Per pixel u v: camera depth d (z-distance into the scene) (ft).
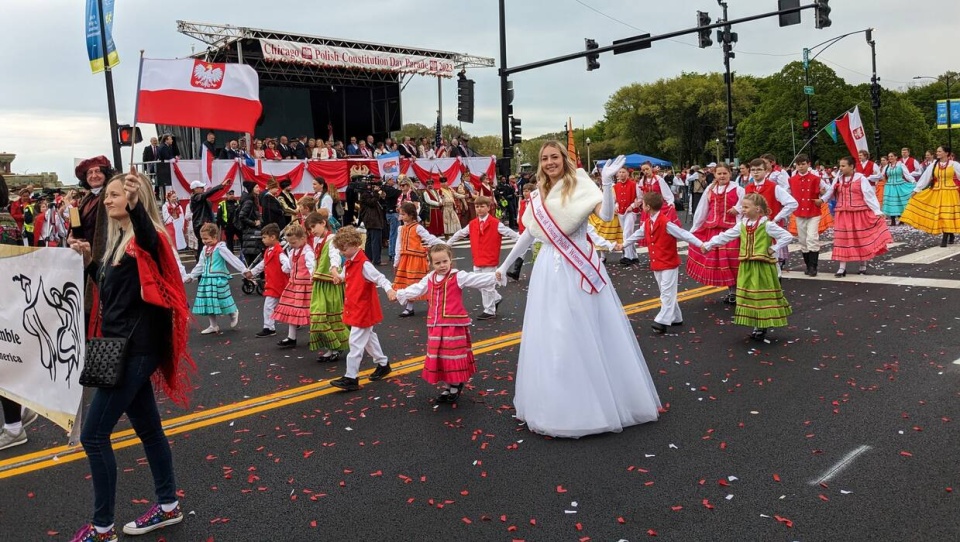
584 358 15.34
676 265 25.38
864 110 192.75
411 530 11.59
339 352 24.25
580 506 12.19
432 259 17.94
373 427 16.61
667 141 237.04
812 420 15.96
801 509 11.80
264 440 15.98
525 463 14.14
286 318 25.36
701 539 10.95
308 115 89.56
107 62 52.49
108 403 11.02
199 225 47.57
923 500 11.94
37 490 13.64
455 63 90.27
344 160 65.72
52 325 14.47
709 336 24.72
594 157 288.10
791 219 48.44
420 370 21.65
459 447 15.14
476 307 32.09
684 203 107.34
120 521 12.25
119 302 11.16
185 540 11.51
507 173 72.23
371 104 94.07
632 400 15.99
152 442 11.84
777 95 206.80
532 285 16.06
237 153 60.34
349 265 19.71
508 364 22.04
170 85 27.99
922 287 31.81
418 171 73.05
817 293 31.96
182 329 11.69
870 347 22.20
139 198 10.98
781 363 20.85
